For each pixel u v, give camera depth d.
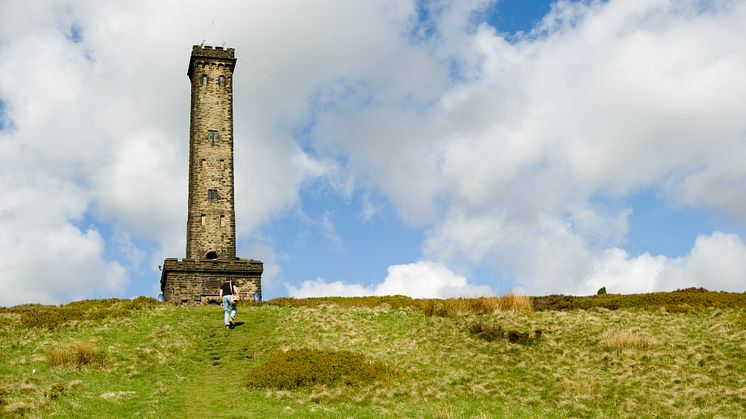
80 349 34.06
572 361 34.50
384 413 27.17
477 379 31.97
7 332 40.03
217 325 43.78
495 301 47.69
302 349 35.59
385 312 48.53
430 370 33.41
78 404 26.67
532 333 39.16
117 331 40.62
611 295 55.53
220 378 32.81
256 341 39.78
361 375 32.34
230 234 86.19
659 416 27.02
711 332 39.09
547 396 29.58
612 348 36.28
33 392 27.92
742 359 33.62
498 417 26.38
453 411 27.06
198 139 88.38
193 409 27.50
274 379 31.53
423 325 43.25
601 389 30.00
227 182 87.75
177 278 79.38
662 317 44.03
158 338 39.00
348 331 42.06
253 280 81.75
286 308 51.03
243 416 26.36
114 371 32.59
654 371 32.44
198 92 90.06
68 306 52.72
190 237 85.94
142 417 25.69
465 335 39.56
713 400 28.58
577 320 42.50
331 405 28.75
